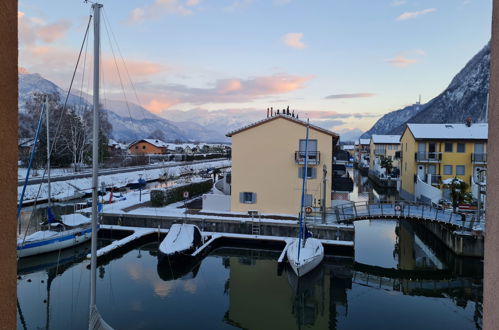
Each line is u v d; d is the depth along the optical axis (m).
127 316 15.21
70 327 14.14
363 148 109.75
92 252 12.05
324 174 27.33
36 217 31.55
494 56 2.48
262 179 29.16
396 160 64.69
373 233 31.73
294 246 21.67
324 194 27.42
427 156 38.47
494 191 2.41
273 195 29.02
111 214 28.19
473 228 22.28
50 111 58.00
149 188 50.88
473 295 18.56
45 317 14.98
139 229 26.95
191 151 123.88
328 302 17.59
